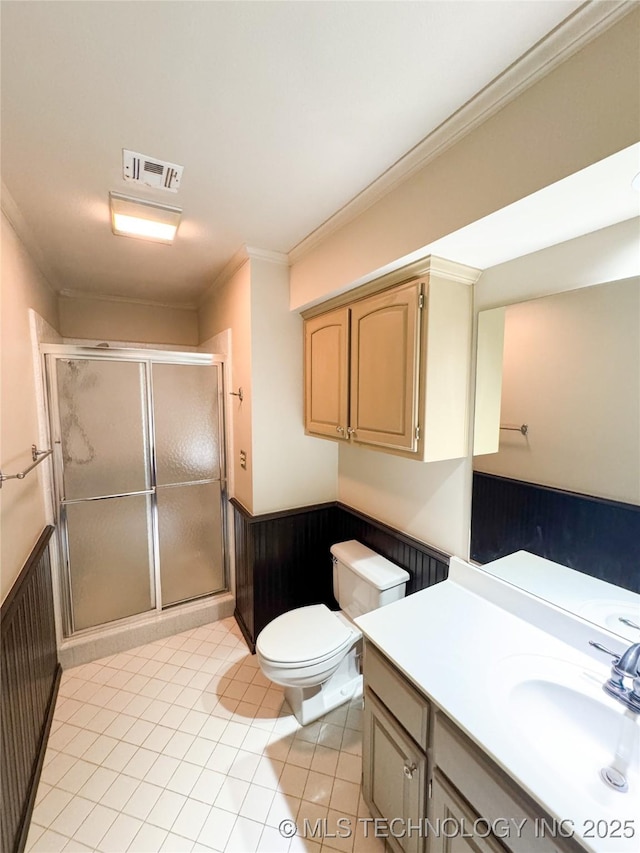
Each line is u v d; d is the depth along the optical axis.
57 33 0.82
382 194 1.42
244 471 2.34
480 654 1.12
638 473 1.02
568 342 1.18
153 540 2.39
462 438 1.50
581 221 1.06
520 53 0.87
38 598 1.72
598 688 0.99
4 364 1.43
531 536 1.30
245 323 2.17
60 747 1.63
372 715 1.25
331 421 1.97
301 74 0.93
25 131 1.12
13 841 1.21
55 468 2.09
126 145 1.19
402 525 1.91
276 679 1.60
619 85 0.76
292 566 2.33
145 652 2.24
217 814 1.37
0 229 1.44
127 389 2.26
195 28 0.81
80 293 2.94
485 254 1.30
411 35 0.82
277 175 1.35
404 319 1.45
